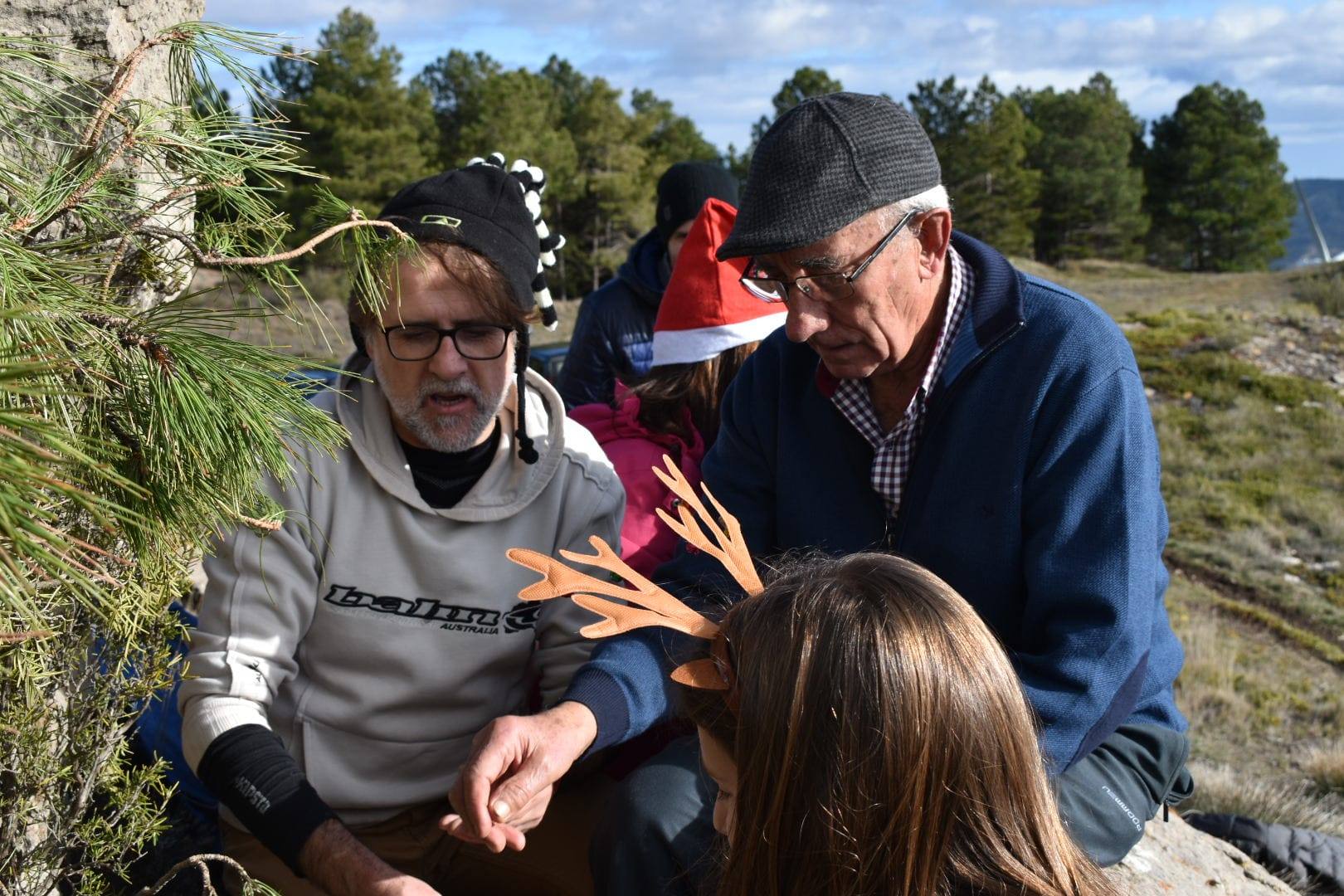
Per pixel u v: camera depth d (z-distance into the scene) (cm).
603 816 187
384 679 195
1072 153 5506
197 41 130
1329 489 1145
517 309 183
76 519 121
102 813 177
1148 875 236
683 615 130
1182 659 212
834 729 110
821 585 119
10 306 92
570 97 6500
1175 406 1412
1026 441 185
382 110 3662
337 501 188
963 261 198
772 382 219
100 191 124
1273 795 423
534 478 199
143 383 109
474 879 207
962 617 116
